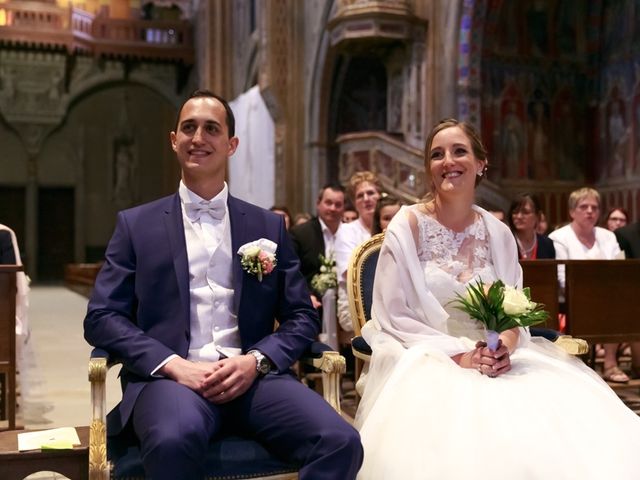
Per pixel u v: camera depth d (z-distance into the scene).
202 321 3.04
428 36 13.81
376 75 16.70
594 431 2.83
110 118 26.75
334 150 17.02
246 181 19.80
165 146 27.22
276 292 3.18
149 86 25.95
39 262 26.30
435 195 3.57
